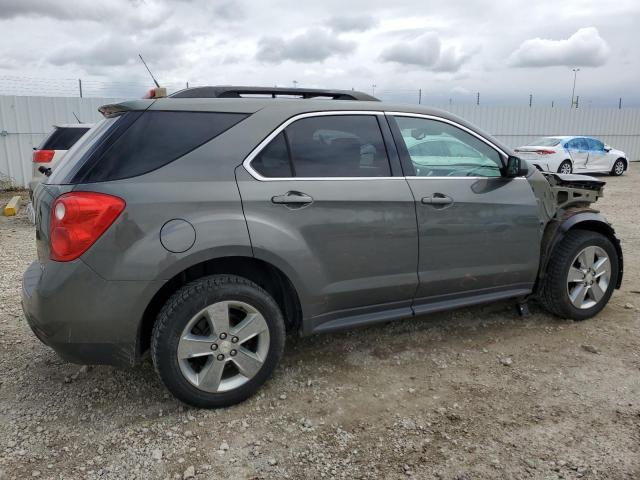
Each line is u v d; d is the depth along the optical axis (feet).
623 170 62.59
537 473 8.06
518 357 12.05
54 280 8.70
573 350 12.37
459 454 8.55
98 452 8.70
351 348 12.58
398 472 8.14
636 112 83.41
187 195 9.19
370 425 9.41
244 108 10.19
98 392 10.62
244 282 9.78
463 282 12.16
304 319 10.52
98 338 8.93
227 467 8.32
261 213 9.70
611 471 8.07
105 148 9.17
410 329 13.67
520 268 12.92
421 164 11.69
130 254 8.80
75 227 8.62
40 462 8.43
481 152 12.66
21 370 11.57
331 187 10.41
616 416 9.58
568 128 79.46
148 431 9.27
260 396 10.41
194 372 9.75
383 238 10.92
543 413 9.71
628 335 13.19
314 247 10.23
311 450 8.71
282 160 10.18
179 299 9.27
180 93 10.54
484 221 12.13
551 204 13.53
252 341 10.37
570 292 13.85
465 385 10.80
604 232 14.33
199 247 9.14
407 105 11.96
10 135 46.57
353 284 10.82
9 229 29.01
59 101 48.32
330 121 10.82
